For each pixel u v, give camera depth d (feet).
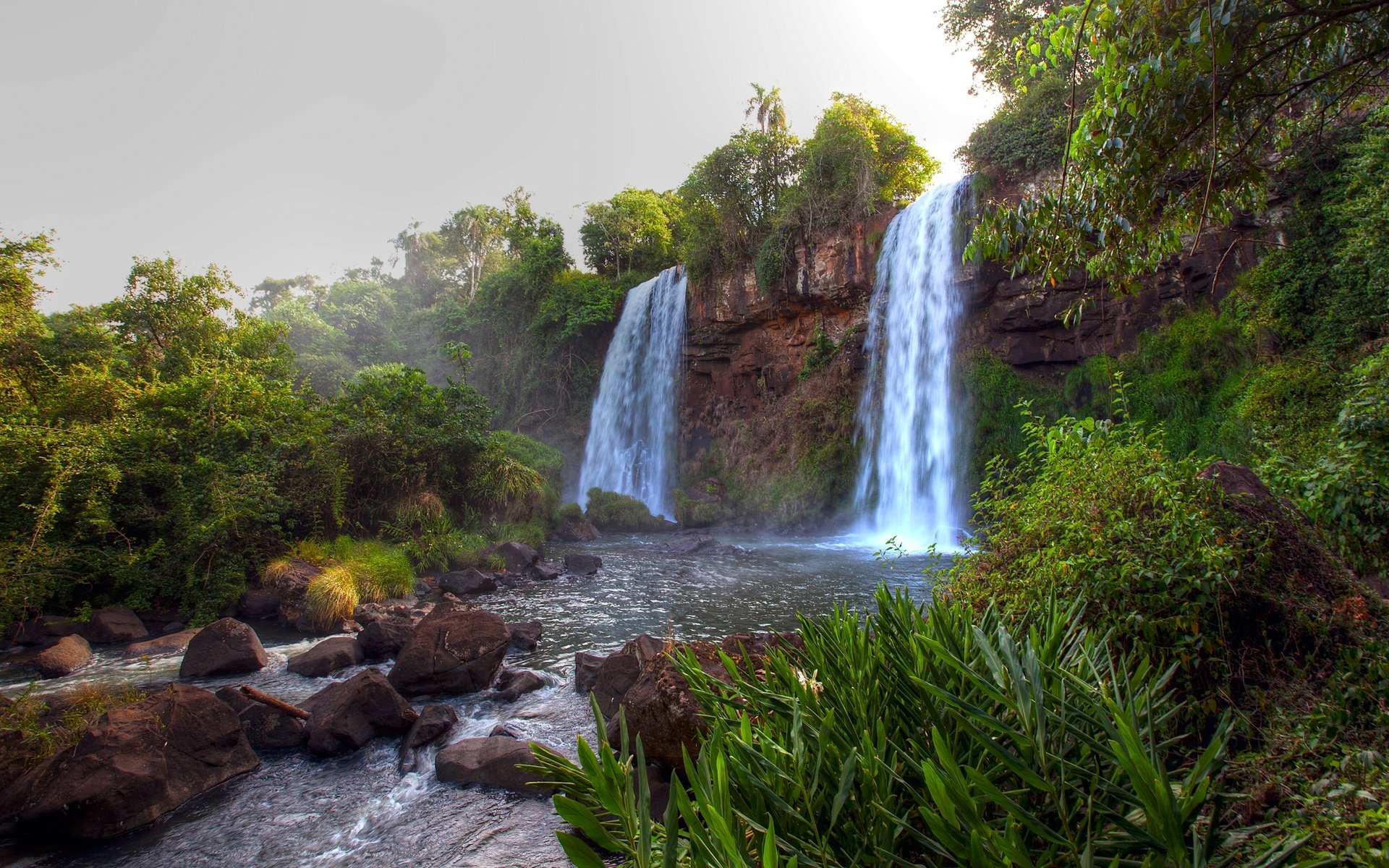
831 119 87.35
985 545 16.92
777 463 88.74
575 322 119.55
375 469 55.31
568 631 33.91
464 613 26.22
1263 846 5.93
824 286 86.94
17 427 39.11
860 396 85.10
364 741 20.52
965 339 72.28
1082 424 15.99
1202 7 10.95
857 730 5.83
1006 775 5.68
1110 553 12.62
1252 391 47.85
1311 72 13.32
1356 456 16.44
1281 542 13.01
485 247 190.19
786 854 4.93
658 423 107.86
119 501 40.98
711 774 4.92
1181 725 10.96
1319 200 49.03
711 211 99.86
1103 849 4.92
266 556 42.37
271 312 150.51
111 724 17.33
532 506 69.56
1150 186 13.15
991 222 15.33
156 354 60.95
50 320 62.18
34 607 35.06
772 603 40.14
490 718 22.24
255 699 21.47
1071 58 13.53
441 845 15.06
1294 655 11.38
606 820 6.07
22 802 16.11
